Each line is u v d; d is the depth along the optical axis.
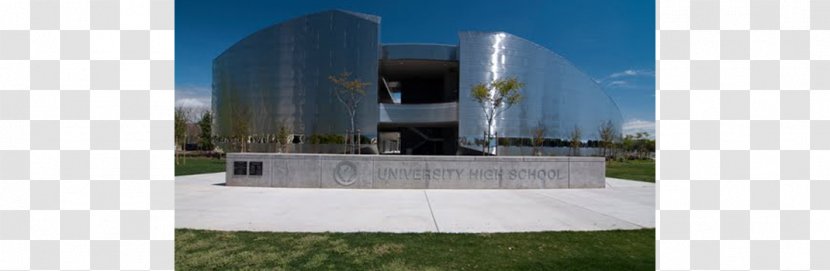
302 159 12.80
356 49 43.09
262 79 46.59
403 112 43.97
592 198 10.53
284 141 43.38
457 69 48.50
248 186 12.77
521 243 5.74
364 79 42.81
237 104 48.69
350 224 6.95
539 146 44.59
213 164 28.91
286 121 44.88
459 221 7.29
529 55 45.50
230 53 50.38
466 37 43.22
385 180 12.80
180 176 16.72
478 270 4.62
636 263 4.93
